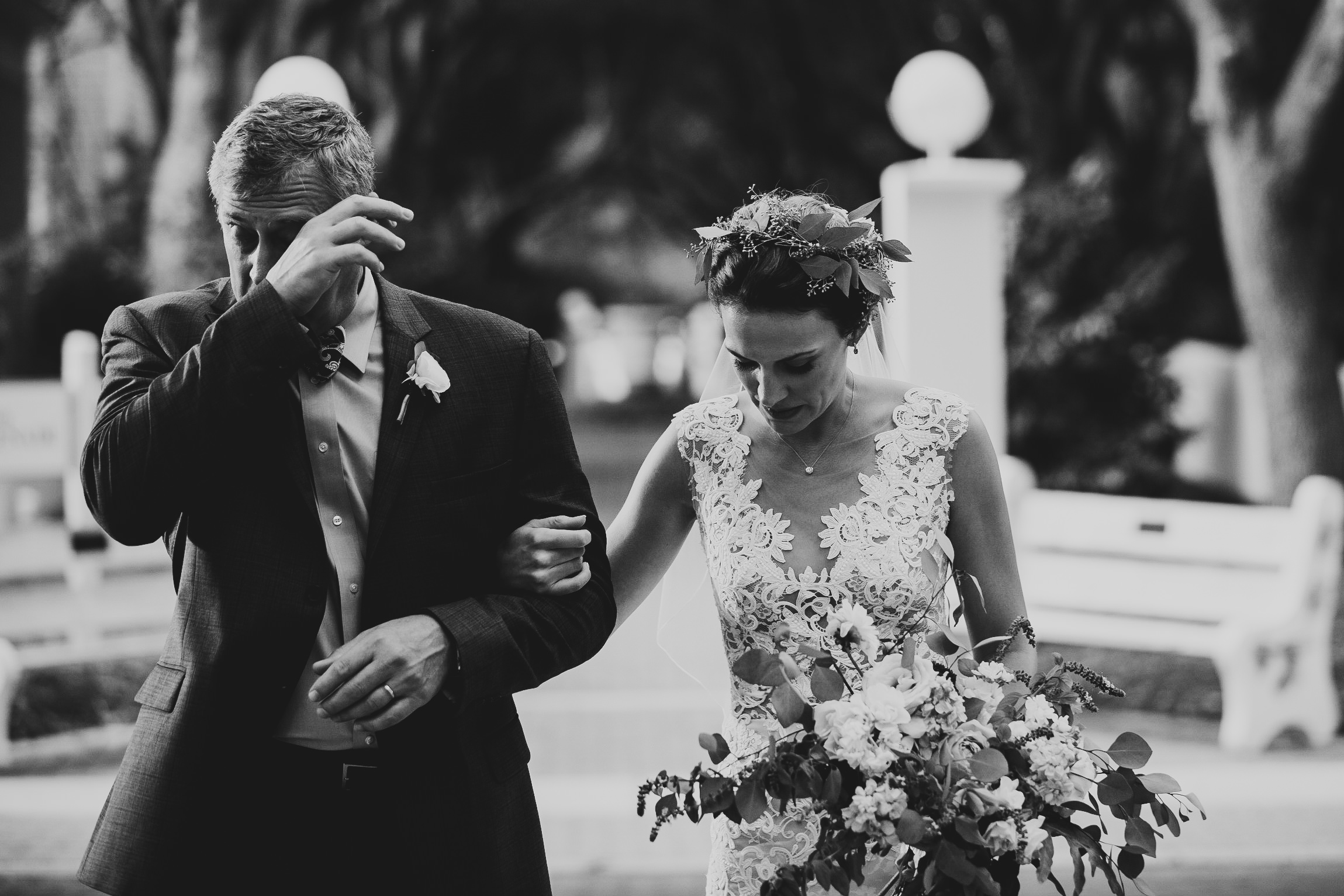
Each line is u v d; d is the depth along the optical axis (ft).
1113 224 36.81
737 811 7.56
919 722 7.52
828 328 8.59
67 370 23.91
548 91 80.69
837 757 7.50
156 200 41.91
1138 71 41.65
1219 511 22.16
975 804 7.30
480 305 63.98
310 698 7.86
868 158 54.70
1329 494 20.98
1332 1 33.60
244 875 8.18
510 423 8.96
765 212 8.68
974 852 7.38
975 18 43.70
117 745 21.50
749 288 8.41
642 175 132.67
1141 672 24.70
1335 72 33.91
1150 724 22.48
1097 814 7.74
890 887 8.18
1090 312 34.86
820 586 9.20
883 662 7.86
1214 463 41.70
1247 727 20.75
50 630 22.06
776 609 9.28
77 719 22.61
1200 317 42.27
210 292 9.00
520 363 9.11
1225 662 20.84
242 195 7.93
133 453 7.89
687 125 102.89
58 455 23.24
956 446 9.58
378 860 8.29
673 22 67.77
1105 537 23.41
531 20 68.44
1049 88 41.27
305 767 8.32
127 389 8.41
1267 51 38.04
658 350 155.53
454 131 76.02
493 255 94.43
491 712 8.86
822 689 7.72
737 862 9.30
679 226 158.51
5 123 49.39
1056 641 24.82
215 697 8.15
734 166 91.56
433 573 8.53
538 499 8.98
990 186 21.20
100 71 49.85
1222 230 42.16
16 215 49.55
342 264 7.62
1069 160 41.42
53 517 30.73
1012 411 33.68
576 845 16.72
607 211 170.30
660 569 10.18
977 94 21.57
